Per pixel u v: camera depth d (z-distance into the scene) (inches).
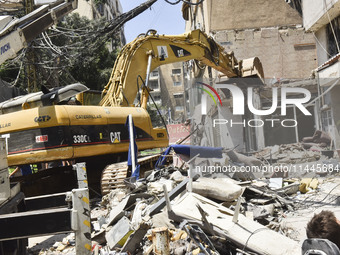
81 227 118.1
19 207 164.6
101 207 291.6
